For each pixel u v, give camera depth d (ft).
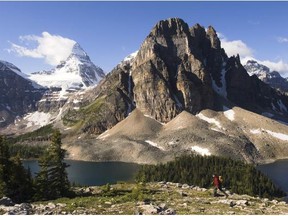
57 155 201.36
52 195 192.13
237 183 476.54
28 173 211.20
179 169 559.79
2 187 182.80
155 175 552.82
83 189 203.82
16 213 117.39
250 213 118.62
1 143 196.95
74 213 120.26
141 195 150.82
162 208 123.75
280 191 484.74
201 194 163.32
